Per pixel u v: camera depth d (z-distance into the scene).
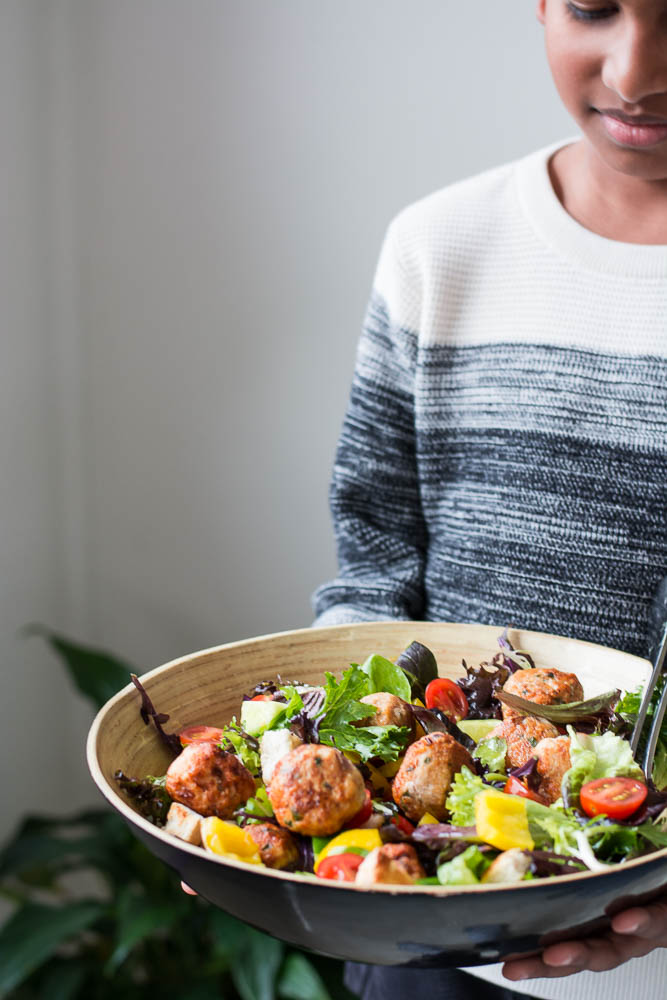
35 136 2.24
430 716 0.88
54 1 2.21
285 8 2.04
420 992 1.17
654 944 0.77
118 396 2.38
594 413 1.13
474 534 1.22
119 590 2.49
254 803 0.79
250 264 2.20
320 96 2.06
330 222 2.11
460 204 1.23
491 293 1.20
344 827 0.75
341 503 1.33
